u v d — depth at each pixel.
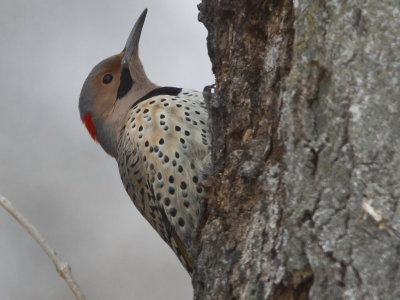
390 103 5.52
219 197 7.25
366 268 5.39
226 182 7.16
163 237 10.92
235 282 6.46
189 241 9.62
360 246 5.46
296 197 5.94
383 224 5.37
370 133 5.57
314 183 5.86
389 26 5.62
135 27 11.84
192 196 9.43
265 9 7.40
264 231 6.32
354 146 5.63
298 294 5.88
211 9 8.08
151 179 9.73
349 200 5.60
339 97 5.79
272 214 6.27
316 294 5.61
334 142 5.78
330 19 5.95
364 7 5.75
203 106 9.77
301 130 6.02
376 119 5.56
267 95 7.00
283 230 6.08
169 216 9.65
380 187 5.45
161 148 9.58
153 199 10.20
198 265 7.07
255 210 6.55
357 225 5.51
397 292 5.24
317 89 5.95
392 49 5.58
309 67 6.04
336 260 5.55
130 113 10.45
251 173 6.73
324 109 5.89
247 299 6.24
